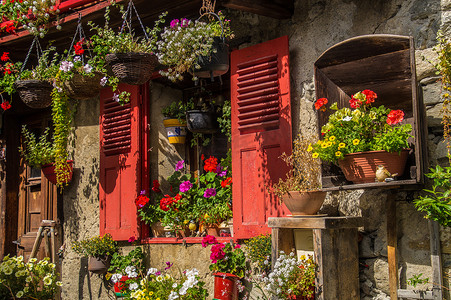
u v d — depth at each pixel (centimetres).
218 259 452
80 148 632
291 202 394
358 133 364
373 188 371
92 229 605
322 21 443
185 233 527
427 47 375
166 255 523
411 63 342
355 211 410
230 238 471
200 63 434
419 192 371
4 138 730
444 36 362
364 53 378
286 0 459
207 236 471
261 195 454
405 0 390
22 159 734
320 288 362
